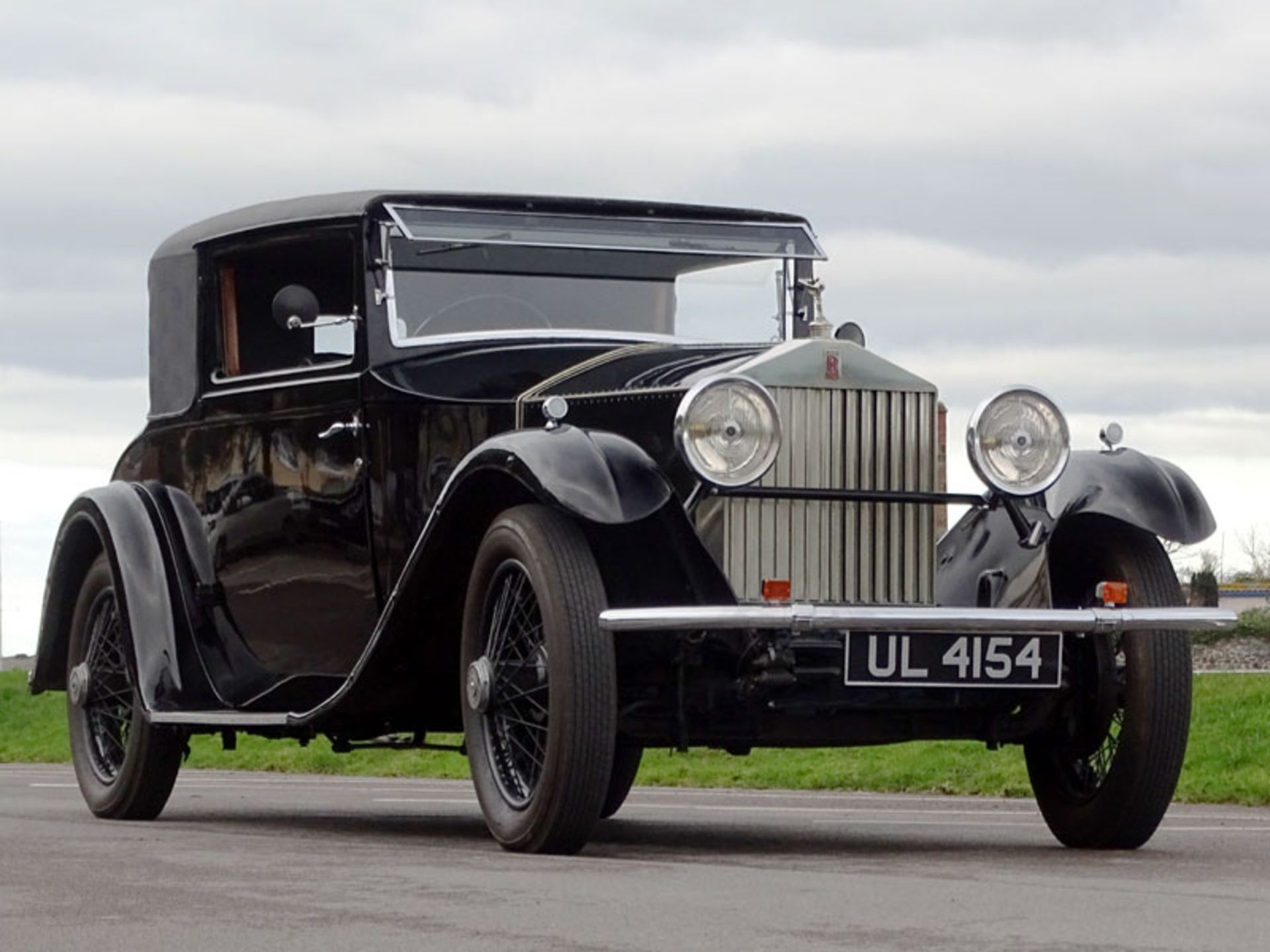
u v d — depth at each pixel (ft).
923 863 21.17
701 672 22.76
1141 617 22.04
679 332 27.30
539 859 21.25
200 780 42.45
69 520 29.84
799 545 22.91
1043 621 21.76
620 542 22.47
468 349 25.85
